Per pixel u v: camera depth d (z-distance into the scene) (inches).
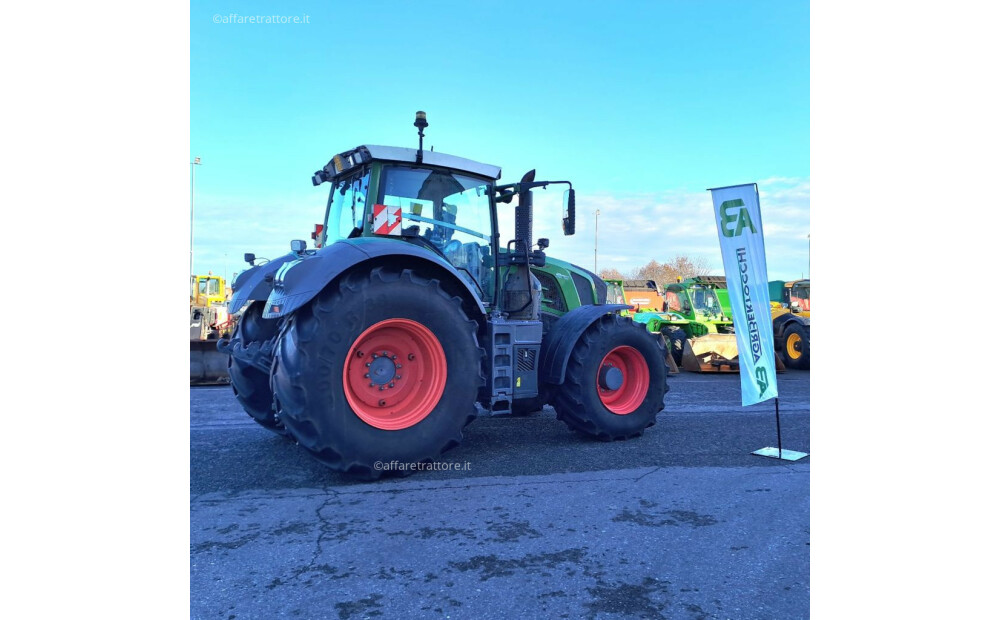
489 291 189.2
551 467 162.9
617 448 186.5
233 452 179.5
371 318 142.9
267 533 114.7
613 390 199.3
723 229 177.9
